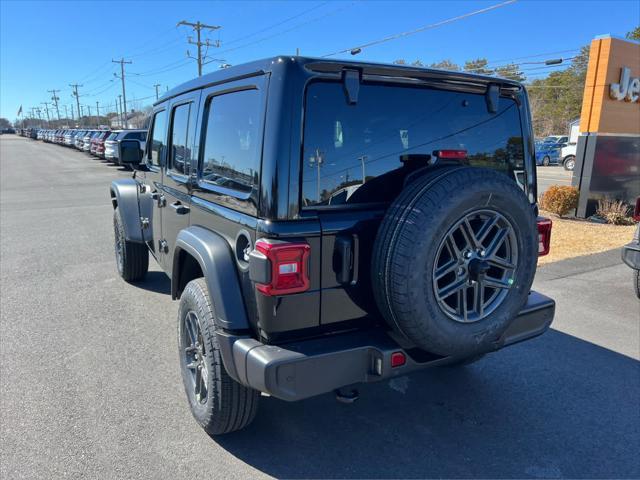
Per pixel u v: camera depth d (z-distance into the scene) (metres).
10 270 6.46
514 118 3.06
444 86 2.72
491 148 2.98
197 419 2.95
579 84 67.56
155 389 3.47
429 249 2.24
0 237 8.60
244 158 2.54
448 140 2.78
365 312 2.55
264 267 2.22
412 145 2.65
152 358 3.95
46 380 3.58
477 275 2.43
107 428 3.01
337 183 2.42
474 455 2.84
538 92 77.62
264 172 2.31
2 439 2.88
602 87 10.14
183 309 3.02
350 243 2.41
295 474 2.65
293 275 2.26
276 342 2.39
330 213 2.40
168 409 3.23
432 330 2.33
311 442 2.94
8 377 3.62
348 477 2.64
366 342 2.46
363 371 2.45
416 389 3.59
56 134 58.38
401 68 2.53
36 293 5.53
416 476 2.65
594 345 4.35
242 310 2.53
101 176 20.61
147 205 4.80
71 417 3.12
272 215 2.28
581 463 2.78
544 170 28.55
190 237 2.95
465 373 3.83
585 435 3.04
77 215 11.01
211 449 2.84
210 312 2.71
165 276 6.24
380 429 3.09
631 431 3.09
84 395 3.38
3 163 28.44
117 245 6.07
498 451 2.88
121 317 4.83
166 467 2.67
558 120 71.50
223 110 2.83
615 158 10.84
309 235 2.33
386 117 2.55
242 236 2.50
